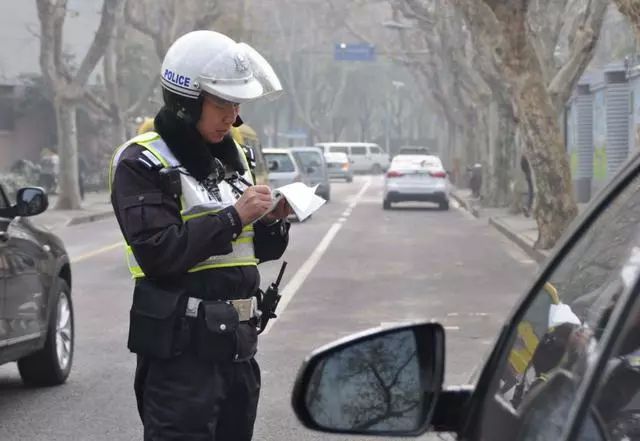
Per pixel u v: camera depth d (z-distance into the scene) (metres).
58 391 10.93
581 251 3.11
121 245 28.98
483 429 3.23
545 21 35.94
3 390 10.98
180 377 4.91
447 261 24.11
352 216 41.53
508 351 3.27
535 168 25.25
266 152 38.09
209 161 4.97
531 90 25.12
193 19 52.97
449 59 54.16
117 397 10.69
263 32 75.38
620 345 2.68
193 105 4.96
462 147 70.88
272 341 13.73
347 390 3.20
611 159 43.41
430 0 54.44
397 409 3.19
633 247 2.82
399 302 17.36
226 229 4.83
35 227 10.80
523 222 34.69
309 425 3.19
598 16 29.86
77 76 42.44
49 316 10.75
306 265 23.06
